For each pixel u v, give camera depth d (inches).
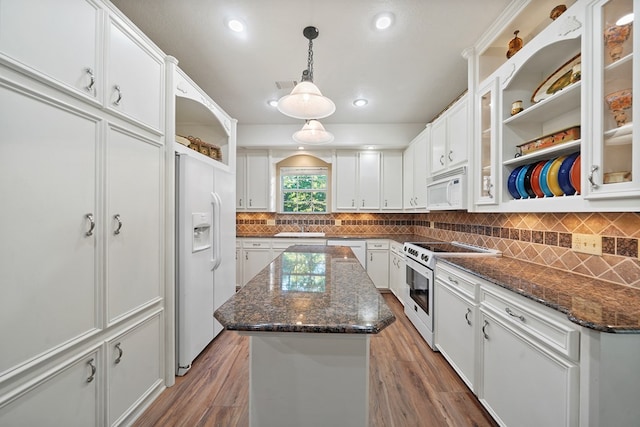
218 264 88.0
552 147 53.2
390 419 57.2
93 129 46.9
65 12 41.6
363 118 138.2
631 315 36.2
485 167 75.2
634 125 37.4
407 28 70.4
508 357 51.0
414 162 136.6
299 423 37.2
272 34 72.8
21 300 36.2
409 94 110.0
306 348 37.0
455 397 64.1
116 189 51.9
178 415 58.6
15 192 35.5
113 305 50.8
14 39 35.0
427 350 86.4
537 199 56.3
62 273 41.5
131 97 55.3
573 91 49.1
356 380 36.8
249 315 34.5
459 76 95.3
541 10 60.3
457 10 64.2
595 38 43.2
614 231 50.9
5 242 34.5
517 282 52.3
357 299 41.0
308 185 173.6
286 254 82.3
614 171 41.8
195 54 82.3
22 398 36.8
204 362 79.7
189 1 61.5
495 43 73.8
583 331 35.9
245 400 63.4
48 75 39.0
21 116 36.1
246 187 157.4
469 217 104.1
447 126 98.4
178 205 72.1
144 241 59.8
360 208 155.8
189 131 104.9
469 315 64.4
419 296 99.9
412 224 165.9
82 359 45.2
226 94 110.8
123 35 53.2
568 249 61.1
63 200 41.7
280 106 60.9
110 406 50.5
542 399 42.4
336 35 73.1
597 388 34.7
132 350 56.4
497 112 67.9
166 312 67.8
